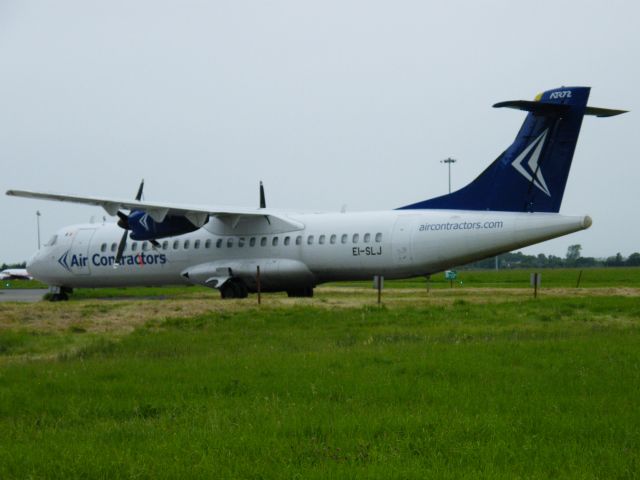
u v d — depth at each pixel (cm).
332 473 1562
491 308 4994
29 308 5366
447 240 5981
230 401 2228
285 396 2297
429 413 2028
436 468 1589
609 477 1534
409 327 4062
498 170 5900
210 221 6988
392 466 1602
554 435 1819
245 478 1554
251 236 6806
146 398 2294
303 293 7062
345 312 4809
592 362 2770
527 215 5716
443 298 6425
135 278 7369
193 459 1667
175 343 3575
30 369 2808
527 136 5722
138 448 1753
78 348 3544
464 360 2827
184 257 7081
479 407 2105
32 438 1864
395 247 6178
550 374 2555
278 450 1711
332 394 2291
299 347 3353
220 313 4897
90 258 7488
